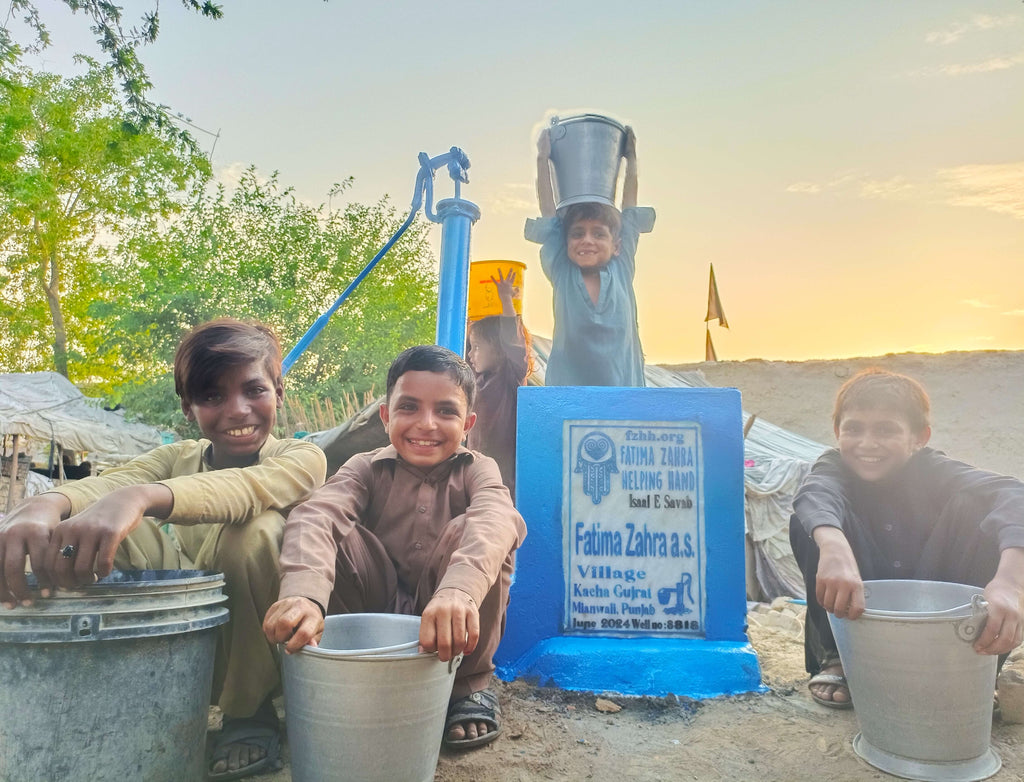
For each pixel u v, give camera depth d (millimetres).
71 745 1617
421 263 23250
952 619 2031
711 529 3109
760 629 4066
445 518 2457
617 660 2857
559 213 4969
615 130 4961
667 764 2244
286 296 19469
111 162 19562
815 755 2295
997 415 21438
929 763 2115
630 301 4988
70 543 1631
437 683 1781
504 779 2117
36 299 22469
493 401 4754
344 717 1686
